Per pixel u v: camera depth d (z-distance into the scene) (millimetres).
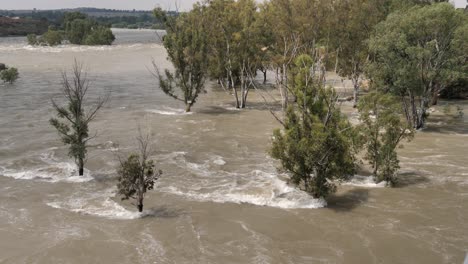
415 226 20938
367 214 22188
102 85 63344
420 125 39219
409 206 23109
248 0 52719
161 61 96625
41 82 64500
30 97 52500
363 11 48281
